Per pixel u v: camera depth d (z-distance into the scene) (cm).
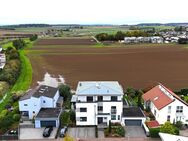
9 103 7138
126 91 8081
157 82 9719
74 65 13175
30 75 10938
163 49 19038
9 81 9212
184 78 10369
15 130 5666
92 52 17900
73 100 6938
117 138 5350
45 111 6328
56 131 5706
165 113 5909
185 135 5472
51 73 11344
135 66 12838
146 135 5472
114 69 12156
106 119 6022
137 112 6225
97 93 5950
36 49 19762
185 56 15725
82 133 5609
